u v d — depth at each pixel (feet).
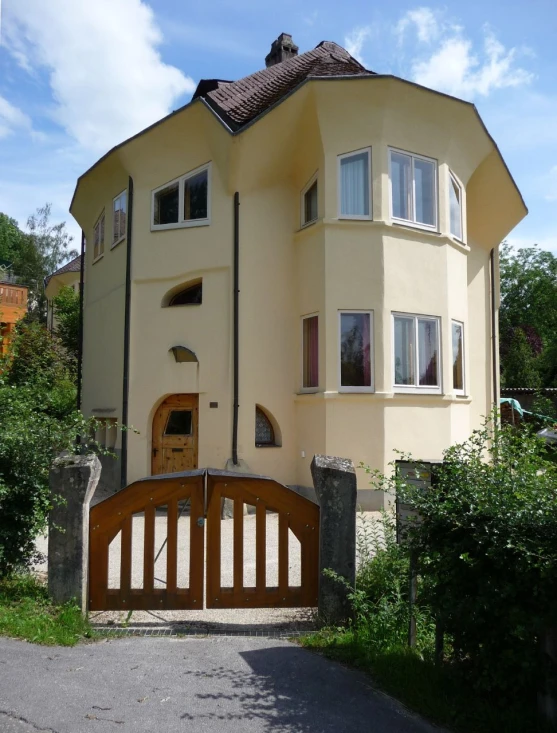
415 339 39.83
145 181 44.29
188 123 41.09
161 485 18.10
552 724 11.34
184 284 42.39
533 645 11.69
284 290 41.55
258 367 40.24
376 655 14.93
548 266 153.28
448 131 41.65
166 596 17.89
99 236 54.08
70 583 17.66
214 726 12.01
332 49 55.52
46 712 12.35
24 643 15.65
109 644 16.11
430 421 39.73
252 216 40.83
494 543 11.78
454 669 13.03
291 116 38.91
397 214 40.04
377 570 18.04
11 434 18.60
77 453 19.77
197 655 15.39
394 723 12.24
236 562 18.07
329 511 17.58
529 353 129.49
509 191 48.75
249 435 39.58
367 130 39.01
